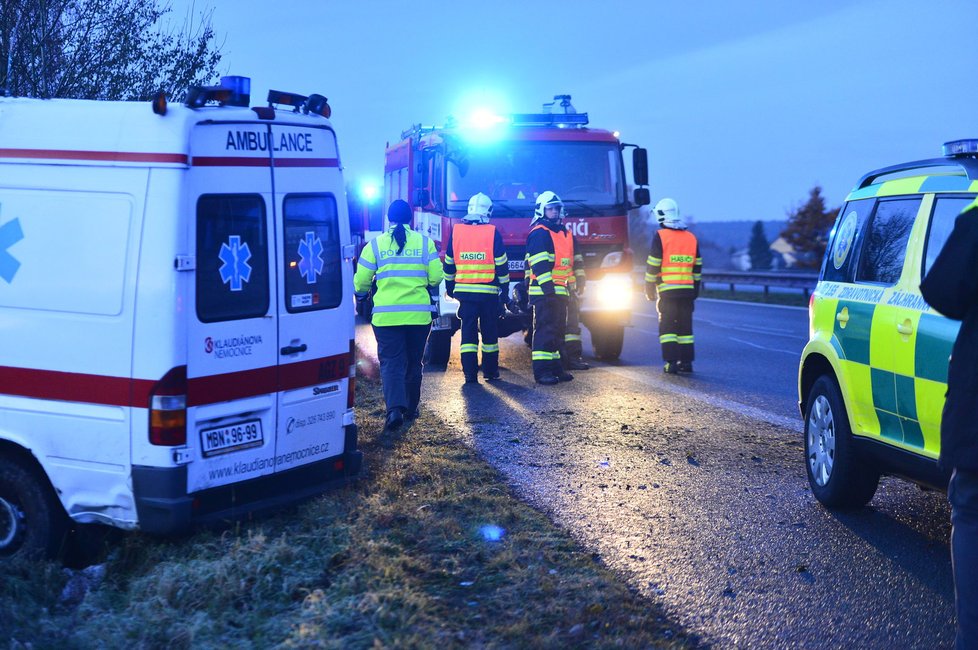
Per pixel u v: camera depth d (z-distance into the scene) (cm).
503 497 628
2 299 533
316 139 594
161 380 503
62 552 545
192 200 510
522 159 1264
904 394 530
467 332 1107
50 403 525
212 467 527
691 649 421
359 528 545
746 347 1477
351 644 407
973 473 338
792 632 440
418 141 1408
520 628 423
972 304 335
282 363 566
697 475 700
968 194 522
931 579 504
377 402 938
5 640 433
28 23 914
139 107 511
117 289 508
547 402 982
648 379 1143
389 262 838
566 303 1124
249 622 436
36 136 529
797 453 767
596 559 527
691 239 1176
